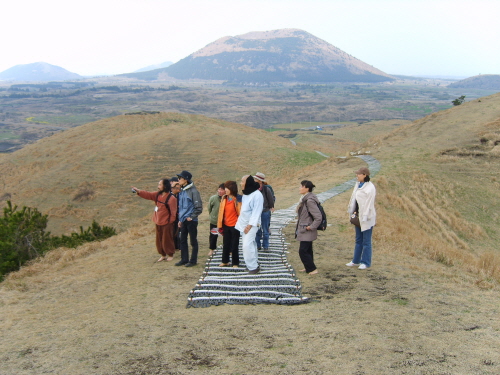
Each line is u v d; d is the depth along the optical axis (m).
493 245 22.12
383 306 6.39
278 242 11.87
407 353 4.55
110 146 65.81
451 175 31.02
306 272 8.73
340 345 4.86
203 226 15.75
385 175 29.86
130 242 14.33
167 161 59.19
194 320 6.13
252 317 6.12
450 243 21.02
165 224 10.39
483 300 6.85
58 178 55.44
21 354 5.20
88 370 4.58
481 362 4.24
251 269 8.52
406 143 41.28
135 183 52.69
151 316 6.45
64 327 6.21
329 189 24.64
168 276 9.02
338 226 15.13
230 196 9.05
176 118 83.94
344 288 7.61
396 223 18.62
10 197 52.12
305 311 6.28
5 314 7.17
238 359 4.66
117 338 5.56
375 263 9.89
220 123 85.94
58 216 45.00
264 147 65.50
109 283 8.88
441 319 5.73
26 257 14.78
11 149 172.75
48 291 8.64
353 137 149.25
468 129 40.59
